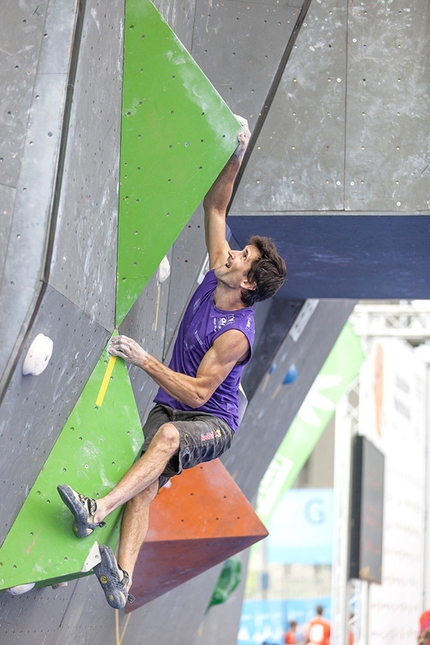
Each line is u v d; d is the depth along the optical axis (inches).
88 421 195.2
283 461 602.5
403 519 882.8
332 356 631.8
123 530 203.3
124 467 199.5
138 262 203.5
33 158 164.1
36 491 182.4
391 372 863.7
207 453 210.7
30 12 171.6
